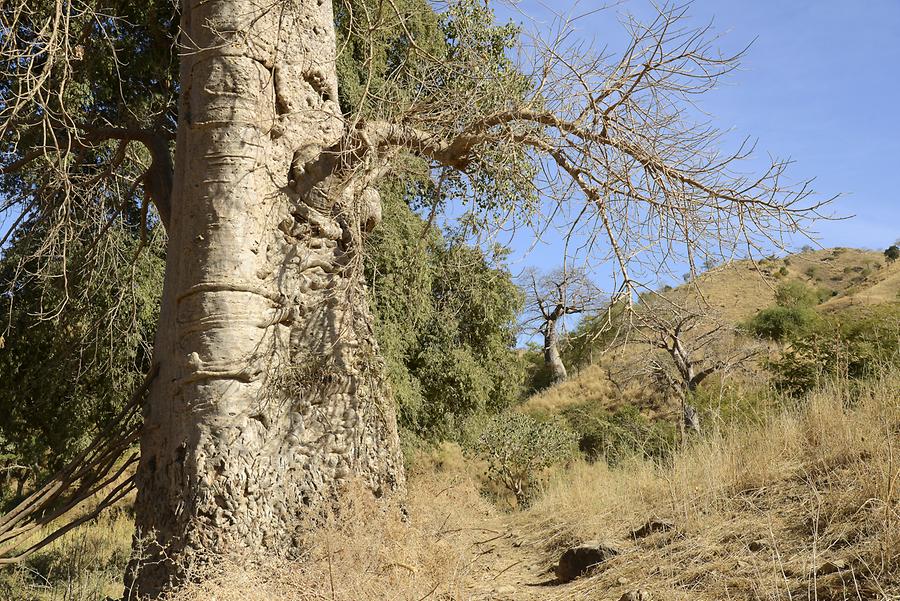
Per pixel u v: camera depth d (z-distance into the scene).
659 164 5.98
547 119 6.23
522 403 29.97
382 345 12.27
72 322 10.21
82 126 8.42
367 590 4.46
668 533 5.70
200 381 5.72
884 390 5.87
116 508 13.88
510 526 8.87
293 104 6.57
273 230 6.18
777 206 5.79
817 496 4.68
